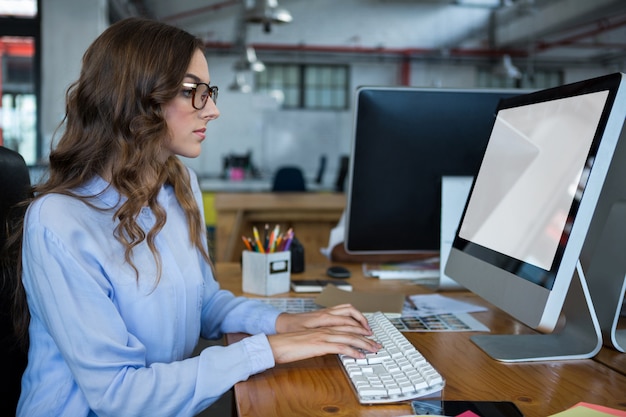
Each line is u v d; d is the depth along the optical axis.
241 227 3.01
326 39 11.85
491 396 0.79
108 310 0.86
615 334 1.01
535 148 0.99
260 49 11.93
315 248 3.24
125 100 0.93
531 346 0.99
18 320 0.95
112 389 0.82
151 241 0.96
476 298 1.38
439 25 11.75
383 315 1.13
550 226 0.87
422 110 1.51
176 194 1.12
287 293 1.43
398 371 0.84
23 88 6.79
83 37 6.77
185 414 0.83
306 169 12.77
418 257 1.78
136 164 0.93
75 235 0.87
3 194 0.97
